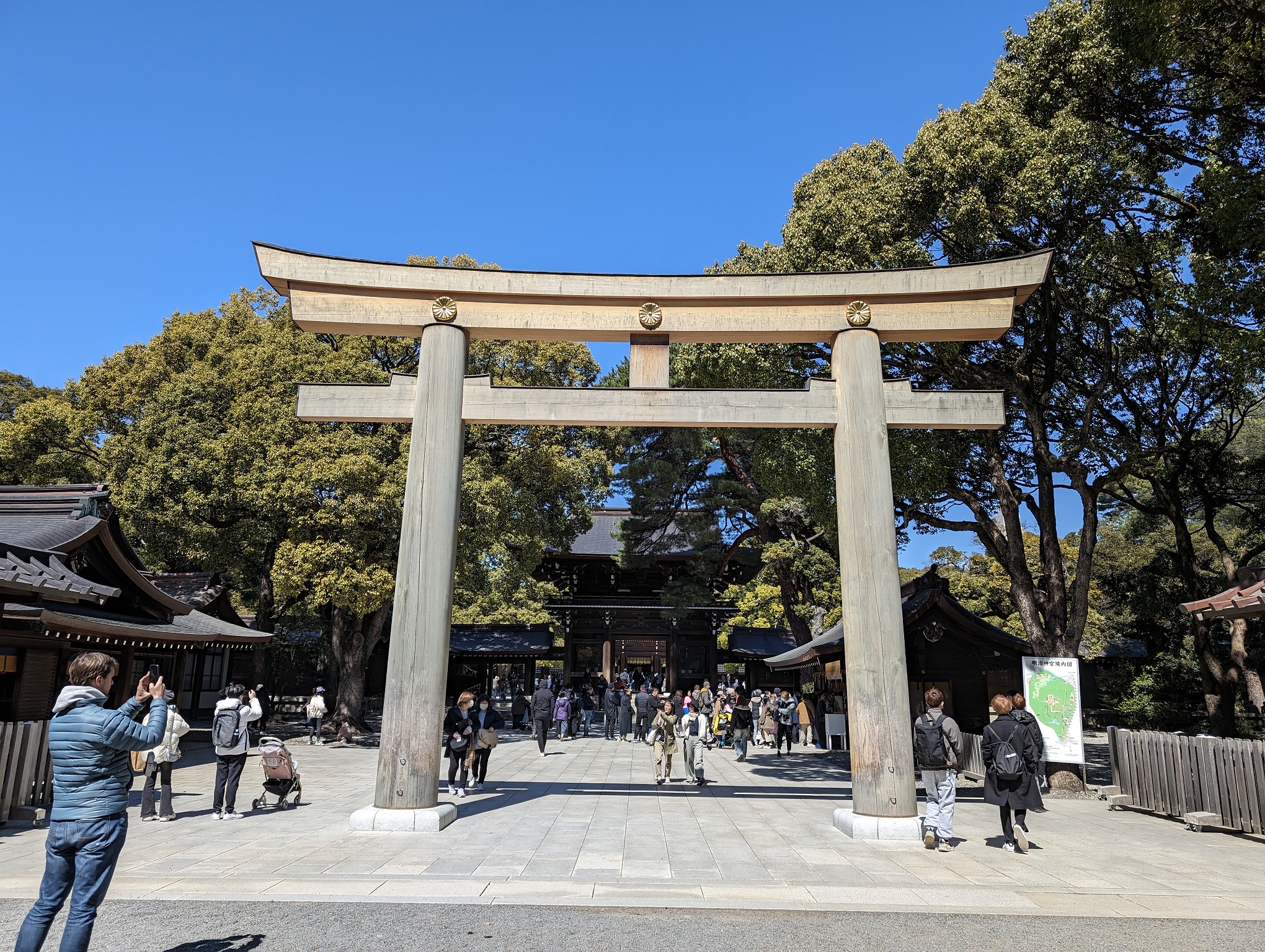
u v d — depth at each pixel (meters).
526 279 10.66
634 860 7.64
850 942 5.37
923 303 10.55
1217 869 7.72
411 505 10.05
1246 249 12.72
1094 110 13.26
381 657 36.19
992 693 15.77
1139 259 12.97
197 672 25.08
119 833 4.37
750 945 5.27
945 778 8.48
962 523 16.39
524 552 25.72
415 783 9.21
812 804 11.63
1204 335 12.52
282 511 20.48
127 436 21.58
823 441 14.84
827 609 28.14
